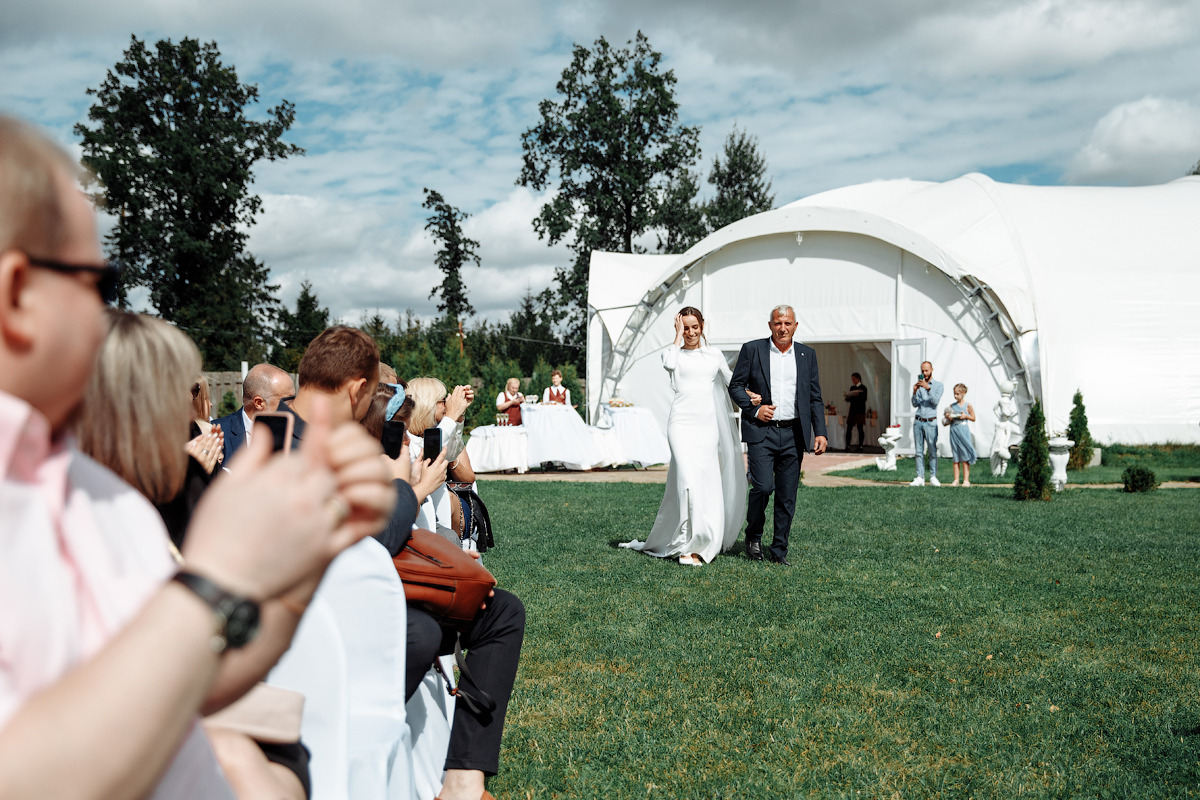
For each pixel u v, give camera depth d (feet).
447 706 10.26
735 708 13.10
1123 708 13.02
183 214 129.70
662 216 150.92
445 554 9.04
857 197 99.55
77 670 2.04
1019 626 17.44
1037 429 38.91
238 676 2.37
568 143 147.95
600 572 22.80
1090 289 71.10
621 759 11.35
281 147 137.08
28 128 2.22
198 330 128.57
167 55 129.39
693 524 23.84
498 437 53.26
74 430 2.64
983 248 74.13
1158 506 36.22
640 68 145.18
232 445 13.76
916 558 24.57
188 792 2.85
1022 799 10.19
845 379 93.30
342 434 2.36
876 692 13.78
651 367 80.12
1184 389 67.46
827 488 44.37
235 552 2.12
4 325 2.11
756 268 75.00
